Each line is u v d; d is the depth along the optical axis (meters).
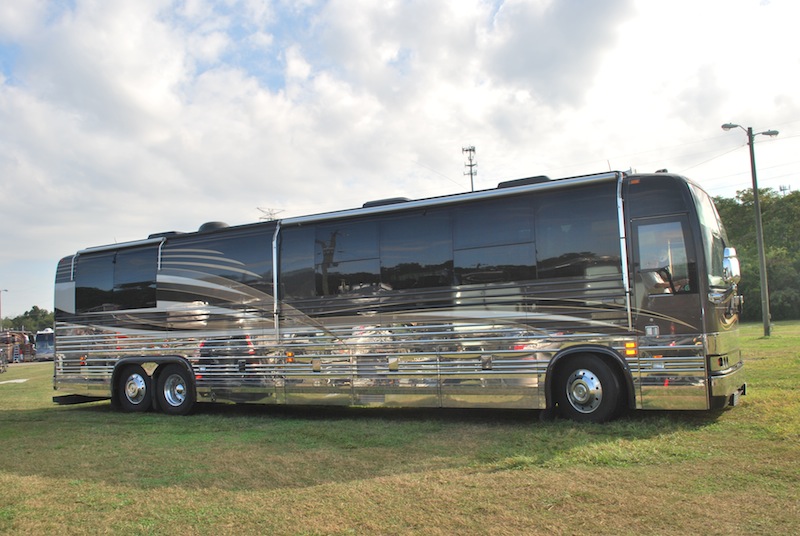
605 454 6.31
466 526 4.56
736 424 7.50
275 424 9.76
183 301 11.70
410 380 9.26
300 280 10.38
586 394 8.16
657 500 4.93
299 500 5.41
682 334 7.66
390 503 5.19
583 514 4.69
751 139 26.19
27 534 4.87
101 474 6.75
